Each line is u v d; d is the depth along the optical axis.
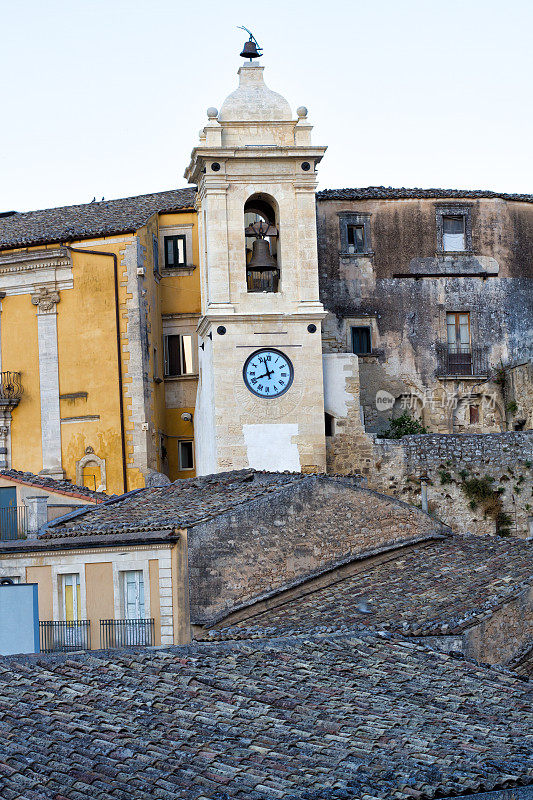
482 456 65.00
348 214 71.75
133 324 68.75
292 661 33.41
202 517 45.16
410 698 31.11
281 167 64.31
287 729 27.69
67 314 69.81
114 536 44.94
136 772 24.52
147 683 30.12
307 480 46.84
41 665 31.02
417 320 71.94
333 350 70.88
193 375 71.50
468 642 38.72
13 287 70.88
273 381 63.38
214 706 28.88
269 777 24.50
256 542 45.28
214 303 63.47
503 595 41.09
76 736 26.33
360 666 33.59
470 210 72.81
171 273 72.38
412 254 72.19
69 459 69.25
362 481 55.91
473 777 25.14
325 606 43.78
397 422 70.06
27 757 25.06
